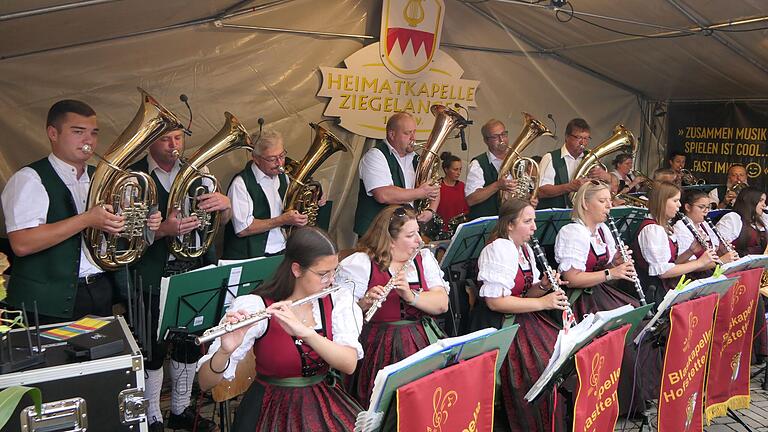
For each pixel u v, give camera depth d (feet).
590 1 18.40
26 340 8.89
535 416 12.64
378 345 11.84
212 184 13.89
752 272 14.66
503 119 24.00
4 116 15.96
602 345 10.54
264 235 15.92
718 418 15.58
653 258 16.21
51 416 7.88
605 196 14.79
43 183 11.61
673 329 11.98
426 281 12.25
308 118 20.22
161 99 17.84
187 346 12.43
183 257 13.78
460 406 8.82
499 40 23.26
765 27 18.19
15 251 11.28
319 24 19.88
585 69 25.50
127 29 16.55
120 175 11.59
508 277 12.96
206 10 17.29
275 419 8.91
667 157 27.99
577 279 14.44
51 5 13.08
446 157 21.44
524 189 18.98
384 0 20.53
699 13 18.07
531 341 13.00
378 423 8.08
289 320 8.49
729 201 25.76
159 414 13.25
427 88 22.03
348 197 21.38
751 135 26.25
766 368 17.31
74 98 16.71
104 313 12.48
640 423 14.80
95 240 11.57
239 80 18.92
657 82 25.54
